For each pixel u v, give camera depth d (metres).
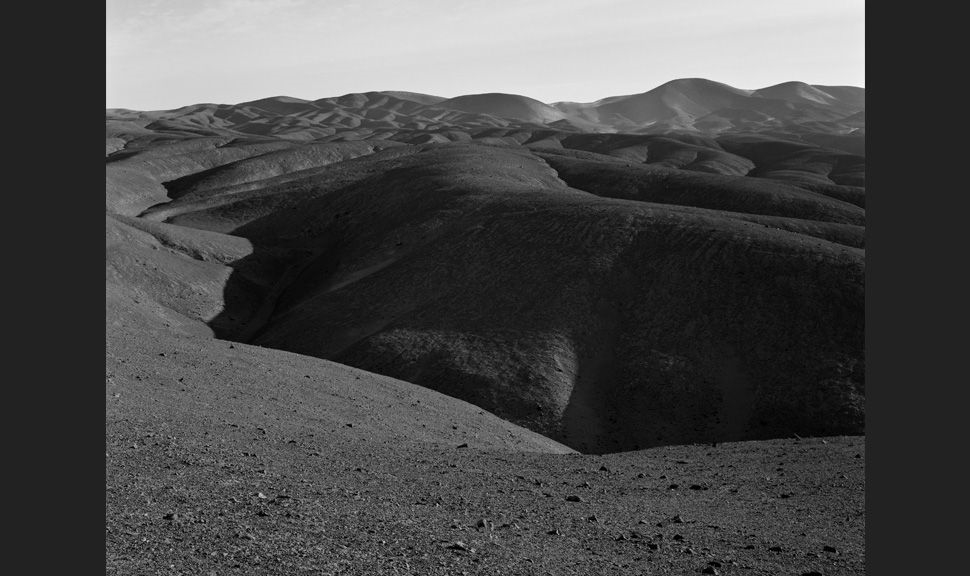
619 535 15.23
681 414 51.59
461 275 72.94
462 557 12.45
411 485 18.00
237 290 86.06
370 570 11.22
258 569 10.55
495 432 33.25
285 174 172.38
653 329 59.78
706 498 19.45
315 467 18.39
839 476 21.17
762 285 61.97
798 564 13.91
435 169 121.19
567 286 65.50
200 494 13.76
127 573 9.55
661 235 71.81
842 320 57.38
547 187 120.00
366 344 62.56
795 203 107.88
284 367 33.81
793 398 51.53
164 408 22.14
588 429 49.62
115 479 13.89
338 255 96.31
